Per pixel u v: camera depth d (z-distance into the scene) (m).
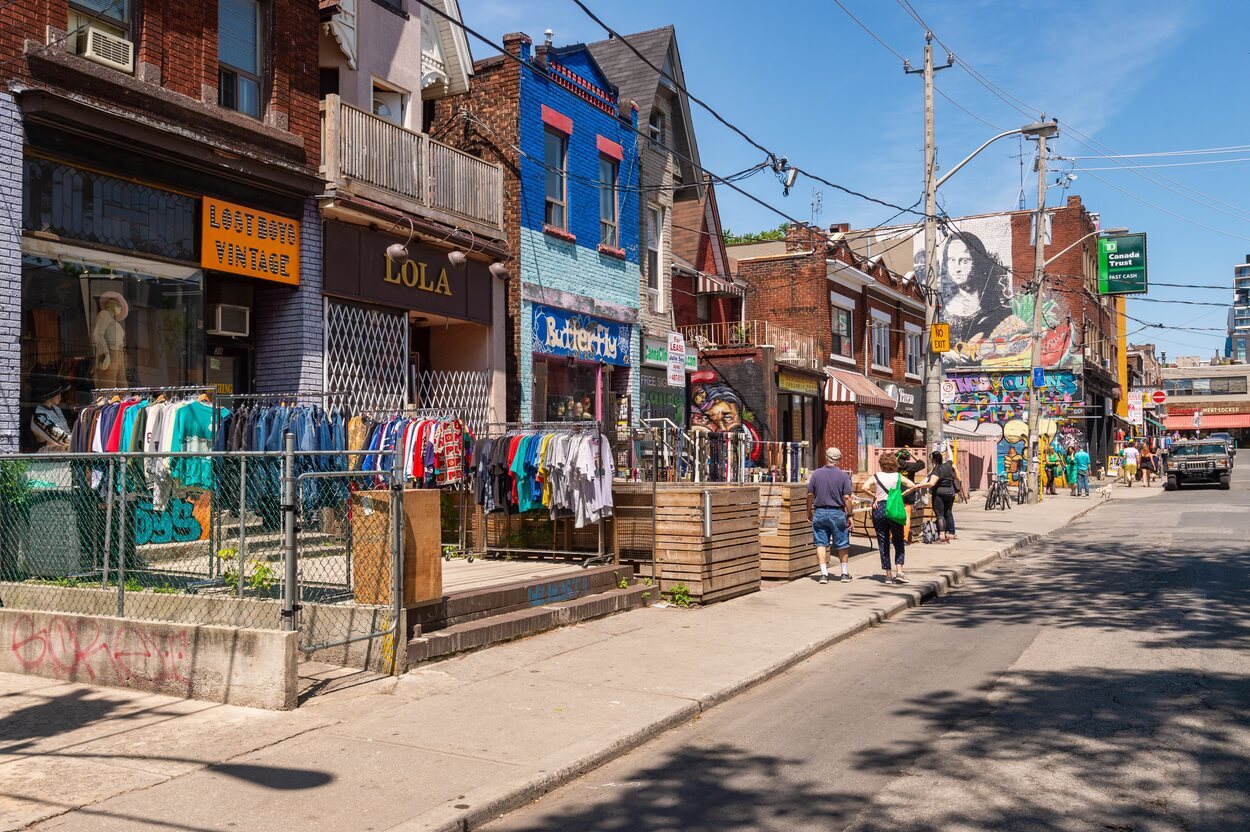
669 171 24.06
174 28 11.99
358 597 8.00
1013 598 12.67
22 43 10.18
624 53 24.28
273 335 13.68
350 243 14.35
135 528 8.37
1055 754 5.99
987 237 50.38
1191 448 37.94
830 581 13.59
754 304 32.12
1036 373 31.92
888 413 35.19
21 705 6.84
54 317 10.52
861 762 5.95
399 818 4.87
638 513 11.66
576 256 20.22
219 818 4.83
